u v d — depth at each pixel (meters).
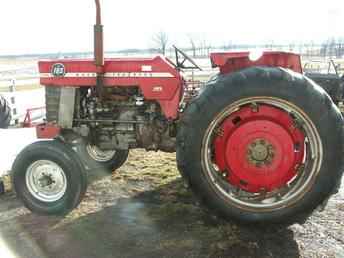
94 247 2.85
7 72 27.73
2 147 4.51
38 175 3.46
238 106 2.86
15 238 3.02
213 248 2.79
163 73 3.37
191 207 3.52
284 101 2.79
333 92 9.59
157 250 2.78
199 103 2.88
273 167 2.97
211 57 3.22
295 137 2.94
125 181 4.28
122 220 3.29
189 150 2.91
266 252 2.73
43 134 3.72
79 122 3.72
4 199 3.86
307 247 2.79
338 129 2.79
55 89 3.70
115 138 3.69
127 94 3.60
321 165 2.81
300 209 2.89
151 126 3.56
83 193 3.43
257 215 2.93
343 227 3.09
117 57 3.59
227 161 3.02
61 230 3.14
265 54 3.29
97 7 3.24
